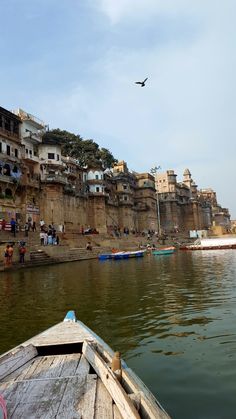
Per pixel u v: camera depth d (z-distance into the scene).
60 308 11.11
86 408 3.63
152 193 82.12
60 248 31.73
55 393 4.04
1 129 37.41
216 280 16.83
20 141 40.91
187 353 6.87
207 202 118.06
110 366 4.52
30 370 4.84
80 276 19.88
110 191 67.38
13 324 9.28
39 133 46.16
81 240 43.22
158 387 5.47
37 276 19.97
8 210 37.41
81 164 60.97
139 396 3.58
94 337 6.07
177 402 5.00
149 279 18.00
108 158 68.44
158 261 31.53
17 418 3.49
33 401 3.86
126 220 69.50
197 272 20.86
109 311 10.52
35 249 29.78
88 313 10.30
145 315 9.93
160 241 62.44
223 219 130.62
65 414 3.53
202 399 5.05
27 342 5.85
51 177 44.00
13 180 37.81
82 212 54.97
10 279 18.64
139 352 7.00
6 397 3.98
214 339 7.64
